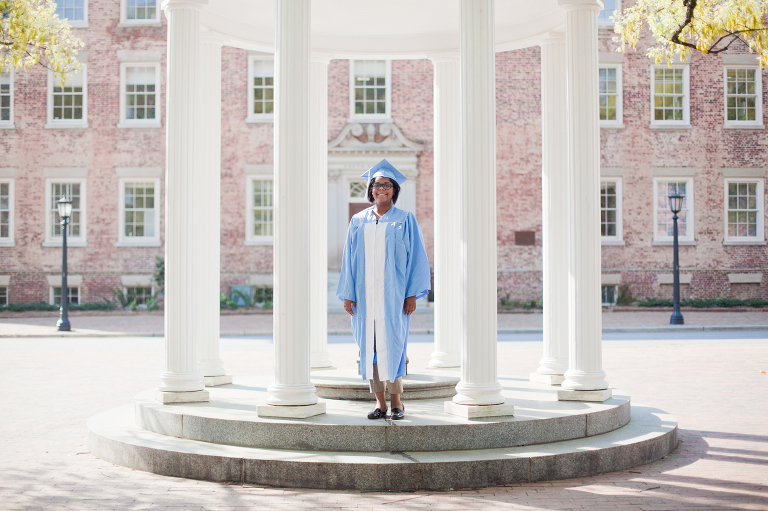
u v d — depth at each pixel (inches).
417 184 1016.2
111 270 1007.6
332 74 1013.8
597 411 255.6
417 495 206.2
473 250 247.6
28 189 1012.5
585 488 212.8
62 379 448.5
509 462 218.7
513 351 595.2
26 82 1012.5
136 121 1013.2
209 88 335.6
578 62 282.7
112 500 200.5
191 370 279.0
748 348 607.8
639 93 1033.5
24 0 482.9
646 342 657.6
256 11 335.3
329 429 230.2
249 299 986.1
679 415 331.9
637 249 1027.9
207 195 332.2
